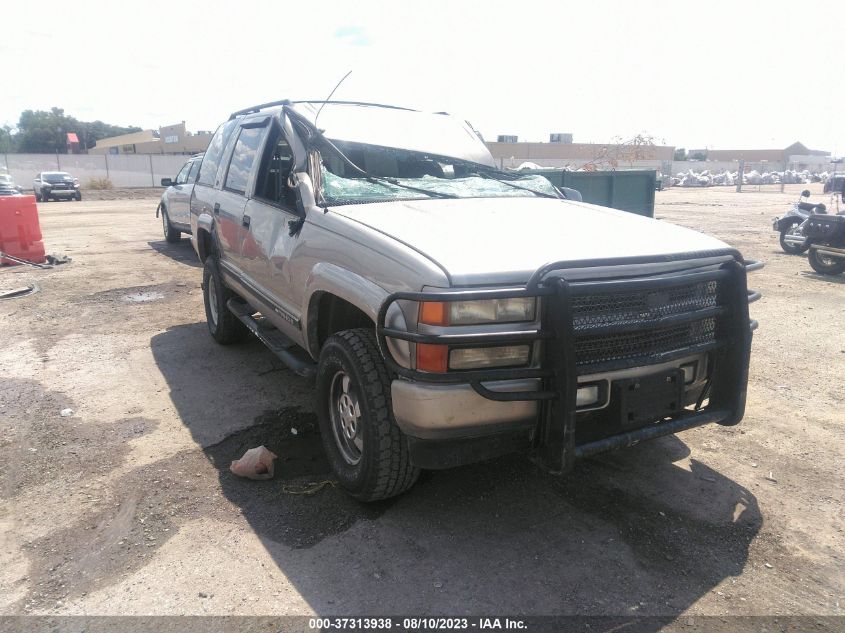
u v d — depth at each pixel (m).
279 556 2.97
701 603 2.69
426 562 2.93
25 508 3.37
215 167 6.04
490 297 2.62
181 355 5.86
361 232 3.24
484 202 3.98
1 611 2.62
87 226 17.39
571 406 2.71
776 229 12.63
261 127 4.93
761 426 4.42
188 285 8.99
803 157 96.62
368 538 3.11
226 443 4.12
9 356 5.83
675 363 3.10
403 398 2.81
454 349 2.69
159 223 18.42
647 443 4.15
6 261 10.45
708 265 3.17
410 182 4.26
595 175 11.12
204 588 2.75
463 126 5.30
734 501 3.47
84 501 3.43
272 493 3.52
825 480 3.69
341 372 3.38
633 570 2.89
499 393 2.69
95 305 7.80
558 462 2.77
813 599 2.72
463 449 2.88
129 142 82.25
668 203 29.56
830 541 3.12
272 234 4.26
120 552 3.00
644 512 3.35
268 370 5.46
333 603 2.66
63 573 2.86
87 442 4.11
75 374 5.36
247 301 5.16
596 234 3.28
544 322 2.74
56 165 46.91
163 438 4.17
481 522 3.25
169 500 3.44
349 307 3.65
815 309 7.79
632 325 2.87
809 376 5.42
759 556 3.00
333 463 3.52
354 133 4.46
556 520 3.27
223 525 3.21
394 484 3.16
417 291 2.75
